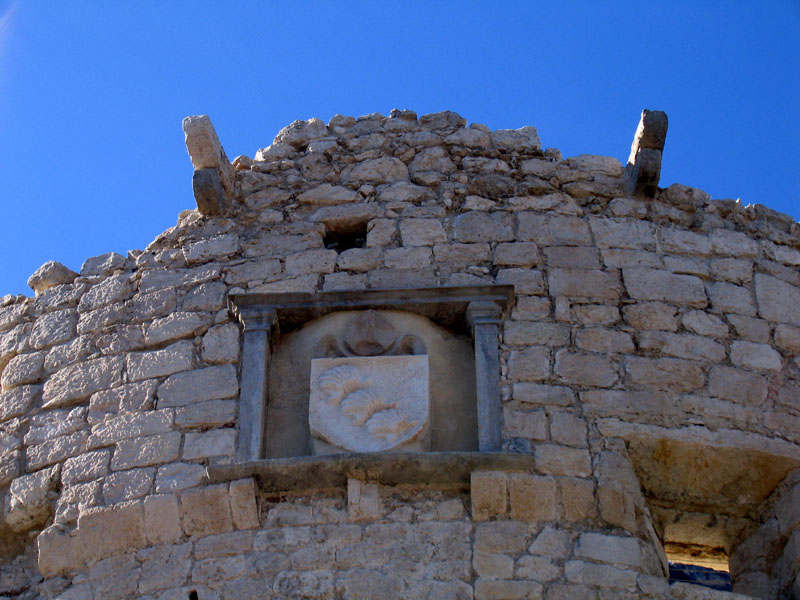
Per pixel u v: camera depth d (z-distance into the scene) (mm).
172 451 13273
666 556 13336
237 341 13945
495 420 13133
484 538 12422
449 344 13805
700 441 13289
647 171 14914
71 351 14531
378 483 12750
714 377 13758
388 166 15391
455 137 15609
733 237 14969
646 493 13562
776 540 13258
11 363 14703
